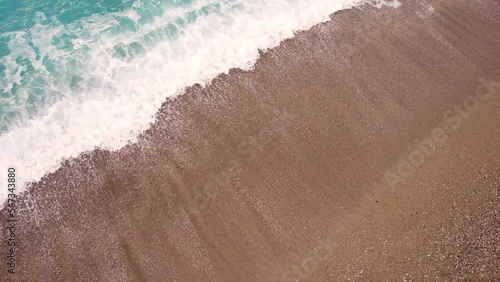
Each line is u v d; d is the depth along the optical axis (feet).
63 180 50.60
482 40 61.93
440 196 49.83
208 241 47.60
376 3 64.39
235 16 62.64
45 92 55.88
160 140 53.42
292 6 63.87
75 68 57.88
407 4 64.34
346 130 54.54
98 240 47.50
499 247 46.39
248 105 55.93
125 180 50.88
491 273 45.03
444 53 60.64
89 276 45.78
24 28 61.72
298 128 54.54
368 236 47.91
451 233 47.52
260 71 58.49
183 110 55.42
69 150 52.24
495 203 49.14
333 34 61.82
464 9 64.18
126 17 62.64
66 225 48.26
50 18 62.75
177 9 63.31
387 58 60.03
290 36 61.52
